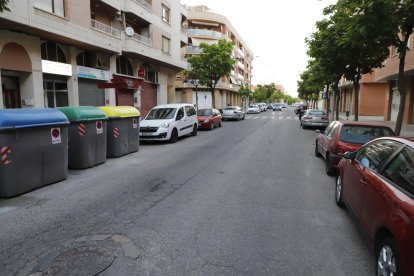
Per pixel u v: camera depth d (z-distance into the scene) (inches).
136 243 161.8
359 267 140.9
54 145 280.1
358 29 315.0
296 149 490.0
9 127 237.0
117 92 831.1
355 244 163.0
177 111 599.2
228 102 2388.0
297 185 277.7
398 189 121.2
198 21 1967.3
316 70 929.5
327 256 150.3
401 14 309.7
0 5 286.4
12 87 571.2
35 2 538.0
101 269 136.9
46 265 140.8
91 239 166.6
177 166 355.9
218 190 259.3
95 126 355.3
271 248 157.6
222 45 1137.4
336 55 535.8
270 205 222.7
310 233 176.1
